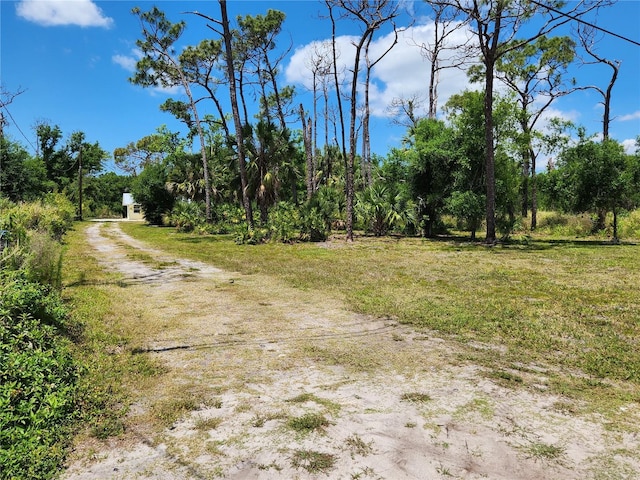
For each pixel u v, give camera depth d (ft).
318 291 26.76
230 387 12.55
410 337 17.34
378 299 24.12
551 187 61.00
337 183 124.47
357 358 14.90
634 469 8.48
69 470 8.56
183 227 94.58
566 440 9.61
